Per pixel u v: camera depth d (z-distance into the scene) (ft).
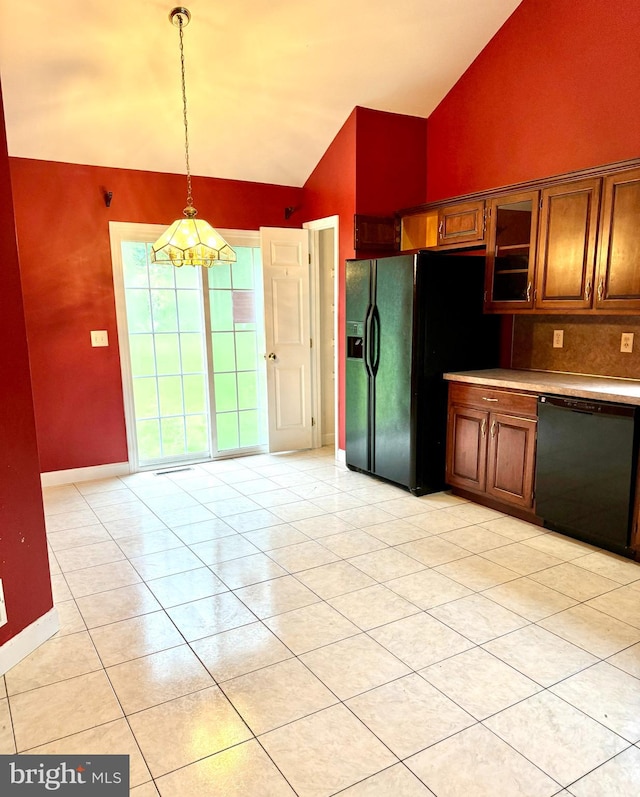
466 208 12.91
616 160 10.91
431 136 15.11
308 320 16.93
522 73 12.53
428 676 6.81
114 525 11.67
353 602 8.52
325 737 5.86
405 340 12.70
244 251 16.17
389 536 10.93
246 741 5.82
